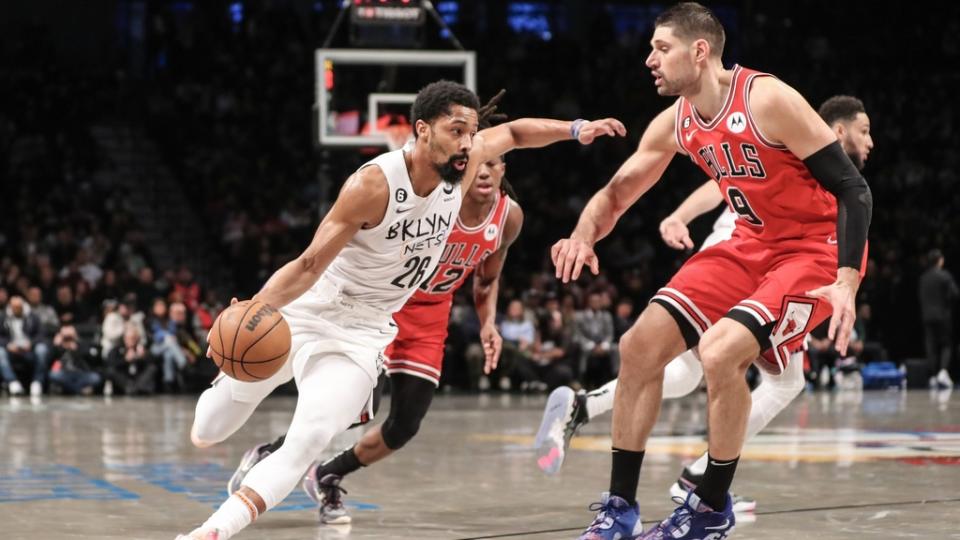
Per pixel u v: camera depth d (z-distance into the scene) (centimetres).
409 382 486
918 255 1817
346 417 388
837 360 1514
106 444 783
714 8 2355
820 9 2286
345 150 1308
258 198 1817
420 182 387
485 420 1023
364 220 382
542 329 1529
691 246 527
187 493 539
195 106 2008
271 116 2006
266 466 372
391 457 701
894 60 2253
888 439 801
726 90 392
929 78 2170
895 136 2070
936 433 848
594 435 870
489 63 2142
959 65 2247
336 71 1302
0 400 1315
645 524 450
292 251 1689
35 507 493
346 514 458
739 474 600
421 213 391
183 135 1981
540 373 1501
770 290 387
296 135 1977
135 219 1786
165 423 971
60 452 728
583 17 2362
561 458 484
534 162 1991
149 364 1417
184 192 1925
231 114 1992
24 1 2120
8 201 1767
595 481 585
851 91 2155
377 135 1301
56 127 1912
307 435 379
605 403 487
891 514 466
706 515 390
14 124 1877
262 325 367
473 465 658
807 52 2241
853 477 587
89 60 2162
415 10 1309
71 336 1398
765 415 500
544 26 2348
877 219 1931
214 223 1814
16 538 414
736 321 381
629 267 1788
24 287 1428
